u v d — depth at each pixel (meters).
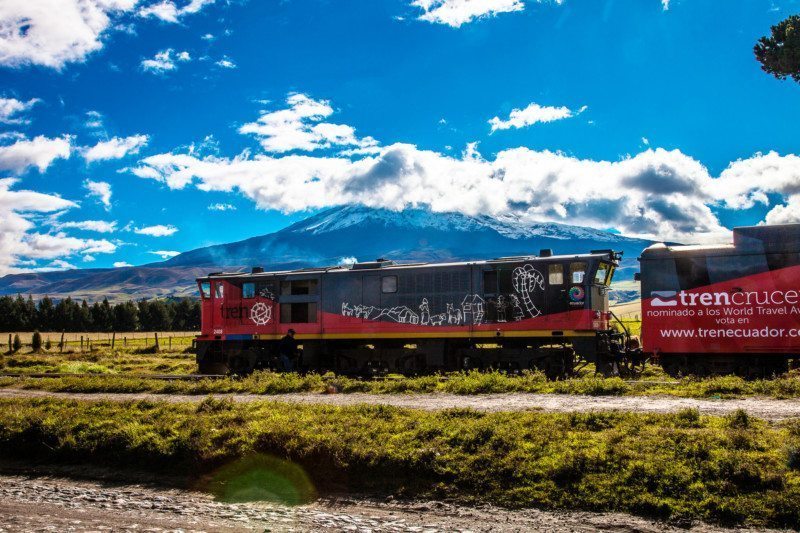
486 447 13.15
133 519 11.95
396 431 14.67
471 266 28.47
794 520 10.02
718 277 24.16
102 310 159.50
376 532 10.74
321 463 13.70
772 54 25.92
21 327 156.12
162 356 52.88
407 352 29.73
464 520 11.24
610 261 27.17
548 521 10.93
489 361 27.94
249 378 26.34
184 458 15.06
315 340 31.78
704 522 10.36
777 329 23.16
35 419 17.20
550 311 27.00
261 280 33.16
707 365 24.44
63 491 14.14
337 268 32.22
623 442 12.64
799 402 16.47
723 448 11.80
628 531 10.36
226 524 11.50
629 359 26.67
